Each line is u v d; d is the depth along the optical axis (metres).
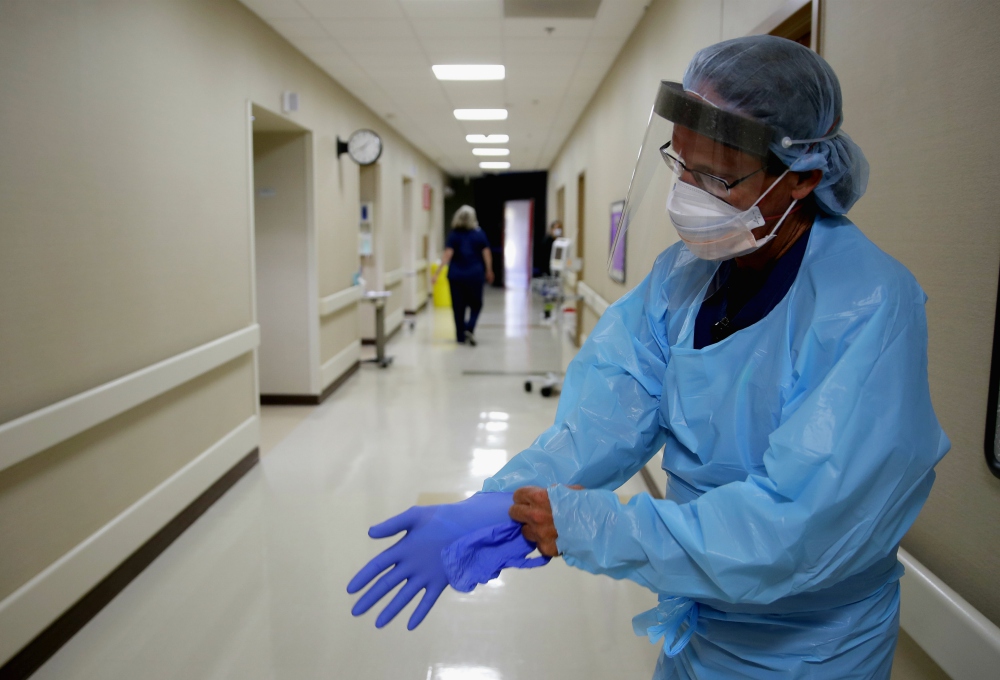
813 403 0.72
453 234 8.20
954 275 1.27
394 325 9.16
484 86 6.45
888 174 1.50
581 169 8.14
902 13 1.43
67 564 2.21
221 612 2.38
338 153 6.05
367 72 5.72
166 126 2.97
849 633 0.85
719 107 0.82
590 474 1.01
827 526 0.70
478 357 7.52
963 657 1.17
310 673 2.05
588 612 2.43
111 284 2.52
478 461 4.04
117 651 2.15
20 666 1.99
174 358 2.96
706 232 0.88
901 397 0.72
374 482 3.68
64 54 2.24
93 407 2.32
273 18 4.18
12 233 2.00
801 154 0.81
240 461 3.76
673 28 3.52
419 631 2.28
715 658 0.93
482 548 0.88
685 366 0.91
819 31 1.84
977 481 1.22
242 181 3.87
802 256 0.88
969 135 1.21
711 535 0.73
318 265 5.33
